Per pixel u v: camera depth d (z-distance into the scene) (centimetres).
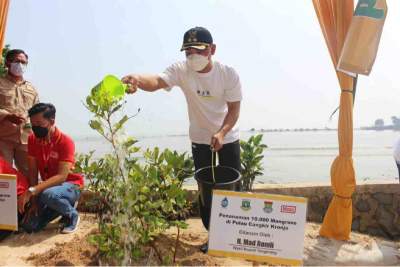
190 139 387
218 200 252
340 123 399
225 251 251
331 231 412
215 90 348
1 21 431
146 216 312
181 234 407
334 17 399
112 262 322
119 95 302
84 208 490
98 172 343
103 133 310
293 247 242
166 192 325
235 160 376
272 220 245
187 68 355
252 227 247
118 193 315
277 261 244
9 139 470
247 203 248
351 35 372
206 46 322
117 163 319
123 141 320
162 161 340
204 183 320
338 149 407
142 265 317
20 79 479
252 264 333
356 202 492
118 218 311
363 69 374
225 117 352
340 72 394
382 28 373
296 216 241
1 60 488
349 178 400
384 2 369
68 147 409
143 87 345
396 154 448
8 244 377
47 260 330
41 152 414
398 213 490
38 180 435
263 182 546
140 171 316
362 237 429
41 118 387
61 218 440
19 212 404
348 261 362
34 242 382
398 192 491
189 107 376
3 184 312
